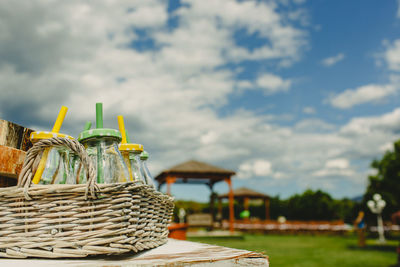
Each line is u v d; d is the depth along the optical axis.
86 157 0.95
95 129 1.13
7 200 0.96
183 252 1.05
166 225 1.37
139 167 1.38
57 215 0.94
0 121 1.45
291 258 11.90
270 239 22.30
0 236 0.95
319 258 11.90
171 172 19.86
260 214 37.12
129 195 0.97
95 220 0.93
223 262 0.91
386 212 22.59
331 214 34.03
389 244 18.84
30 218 0.95
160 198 1.17
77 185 0.94
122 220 0.96
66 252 0.91
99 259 0.92
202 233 23.42
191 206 34.94
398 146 22.28
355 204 25.88
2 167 1.39
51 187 0.94
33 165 1.08
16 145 1.54
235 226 30.88
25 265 0.81
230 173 21.27
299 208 35.34
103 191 0.95
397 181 22.03
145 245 1.05
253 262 0.96
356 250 15.14
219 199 31.78
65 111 1.20
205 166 21.17
